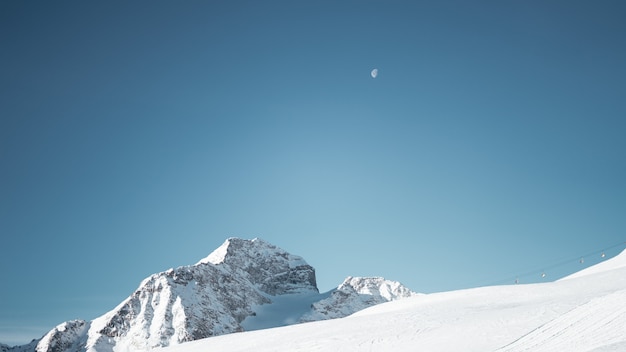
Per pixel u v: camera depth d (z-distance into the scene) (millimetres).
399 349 54219
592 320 42000
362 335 65938
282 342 74750
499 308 71188
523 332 47688
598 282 78125
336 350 59812
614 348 32594
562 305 55719
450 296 100000
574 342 38000
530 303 69875
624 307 41344
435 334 57062
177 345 101938
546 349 39125
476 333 52062
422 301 104062
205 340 100750
